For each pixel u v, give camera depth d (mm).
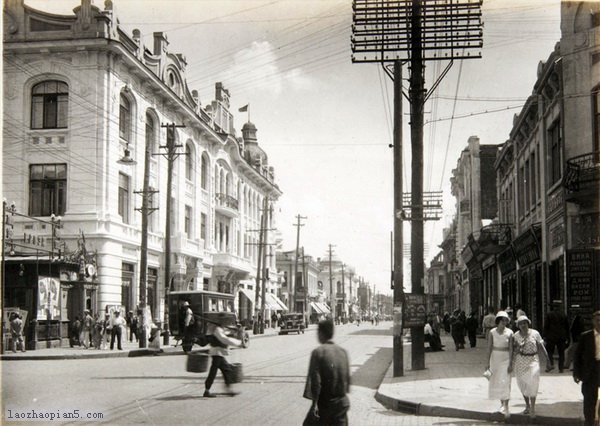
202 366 13742
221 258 51188
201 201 49062
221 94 56312
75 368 20266
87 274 31062
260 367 20641
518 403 12055
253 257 66438
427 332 27250
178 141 43906
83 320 29453
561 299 21953
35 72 33500
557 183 22484
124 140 35906
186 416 11016
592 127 19984
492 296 42344
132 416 10984
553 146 24391
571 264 19359
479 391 13828
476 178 48656
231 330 19109
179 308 32000
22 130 33469
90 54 33281
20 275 28375
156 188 40250
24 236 30141
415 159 17922
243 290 61656
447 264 79562
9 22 33406
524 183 30766
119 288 34406
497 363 10961
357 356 26562
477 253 39750
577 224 20219
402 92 18312
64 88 33781
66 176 33250
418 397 12875
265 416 11062
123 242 34781
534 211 27938
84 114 33188
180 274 42688
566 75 20547
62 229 32625
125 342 33875
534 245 26359
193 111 44938
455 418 11383
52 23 33406
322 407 6812
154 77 38219
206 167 50750
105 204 33312
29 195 33438
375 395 14281
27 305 28203
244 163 59812
